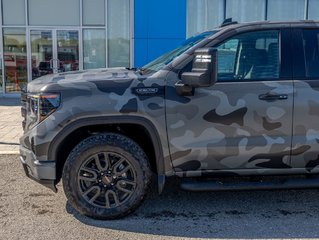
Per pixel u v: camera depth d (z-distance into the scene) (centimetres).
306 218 439
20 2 1503
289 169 439
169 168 427
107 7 1504
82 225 418
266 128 425
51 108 411
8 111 1174
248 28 435
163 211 455
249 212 455
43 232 402
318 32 443
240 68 431
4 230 406
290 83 427
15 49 1529
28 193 507
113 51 1530
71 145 437
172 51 487
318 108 428
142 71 466
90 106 409
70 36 1527
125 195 427
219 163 429
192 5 1481
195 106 418
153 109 414
